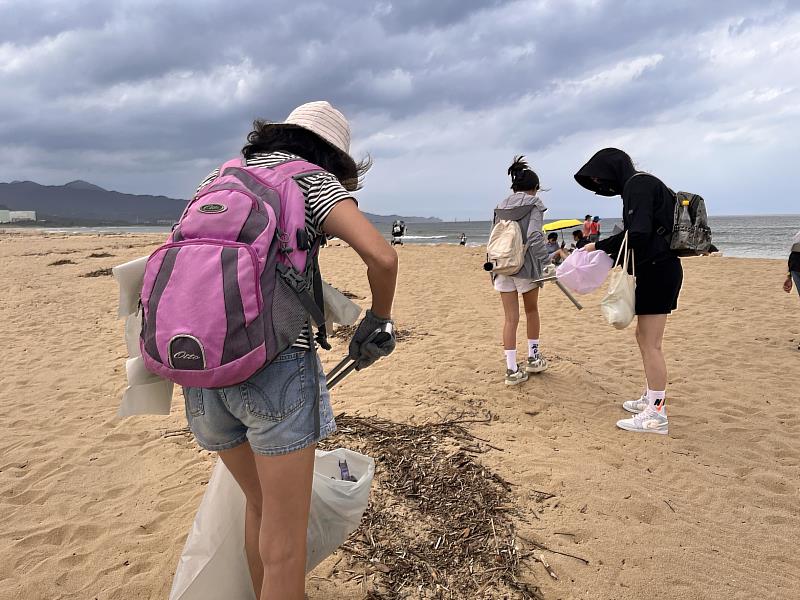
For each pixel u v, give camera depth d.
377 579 2.22
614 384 4.71
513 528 2.53
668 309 3.59
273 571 1.51
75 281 12.09
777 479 3.06
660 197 3.44
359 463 2.31
